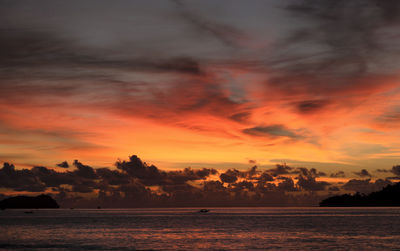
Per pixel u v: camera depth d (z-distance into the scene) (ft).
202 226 472.85
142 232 388.37
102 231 402.72
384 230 386.11
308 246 270.67
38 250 257.96
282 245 277.03
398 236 327.47
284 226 457.27
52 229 432.66
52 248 267.39
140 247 272.31
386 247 263.49
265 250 254.88
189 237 335.26
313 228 419.95
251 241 302.25
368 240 300.81
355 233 356.79
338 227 430.61
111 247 272.10
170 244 287.89
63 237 339.77
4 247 272.10
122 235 356.79
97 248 267.18
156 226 479.00
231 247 270.67
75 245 282.56
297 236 335.26
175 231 399.24
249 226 465.06
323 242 290.97
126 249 262.47
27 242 301.63
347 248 260.01
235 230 405.80
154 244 288.30
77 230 417.69
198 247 271.69
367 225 458.91
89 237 339.16
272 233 365.61
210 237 334.24
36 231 404.36
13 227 465.88
